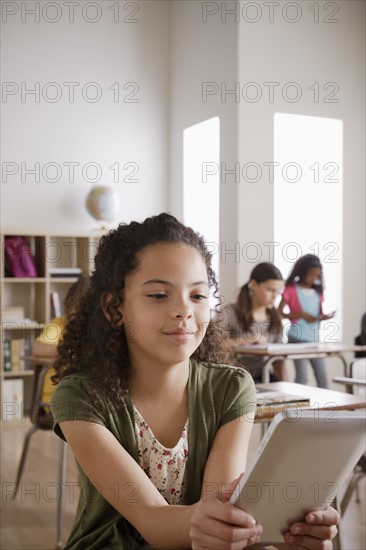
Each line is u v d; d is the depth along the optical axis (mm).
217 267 7078
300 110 7176
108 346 1282
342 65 7430
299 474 1000
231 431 1340
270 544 1062
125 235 1271
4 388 6750
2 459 5219
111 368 1280
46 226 7254
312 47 7246
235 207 6840
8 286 7117
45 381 4027
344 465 1049
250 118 6898
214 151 7332
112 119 7578
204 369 1389
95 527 1264
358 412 994
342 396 2842
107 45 7566
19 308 6855
